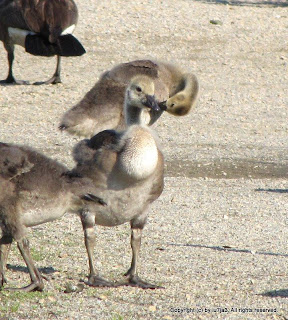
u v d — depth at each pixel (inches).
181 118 958.4
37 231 502.9
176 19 1424.7
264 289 399.2
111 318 345.4
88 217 391.2
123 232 513.3
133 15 1433.3
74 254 454.0
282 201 627.5
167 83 591.2
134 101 438.3
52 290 385.4
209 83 1133.1
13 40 981.8
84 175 385.7
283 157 811.4
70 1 955.3
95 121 532.7
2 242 385.1
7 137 821.2
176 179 698.8
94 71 1150.3
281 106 1050.1
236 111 1011.9
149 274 420.2
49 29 925.2
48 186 376.2
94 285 394.9
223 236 513.3
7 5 955.3
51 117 920.9
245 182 701.3
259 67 1227.9
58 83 1074.7
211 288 398.3
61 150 781.3
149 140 379.6
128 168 374.9
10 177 369.7
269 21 1466.5
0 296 370.6
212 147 837.8
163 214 566.6
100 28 1347.2
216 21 1412.4
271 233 526.0
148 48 1274.6
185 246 483.5
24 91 1023.0
